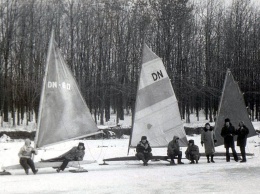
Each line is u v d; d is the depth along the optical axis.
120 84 50.34
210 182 13.84
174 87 50.91
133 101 50.19
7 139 36.16
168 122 20.23
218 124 23.02
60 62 17.78
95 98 50.38
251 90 54.78
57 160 17.48
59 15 50.78
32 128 43.41
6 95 46.94
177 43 54.38
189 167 18.11
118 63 52.22
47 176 15.78
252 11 59.88
